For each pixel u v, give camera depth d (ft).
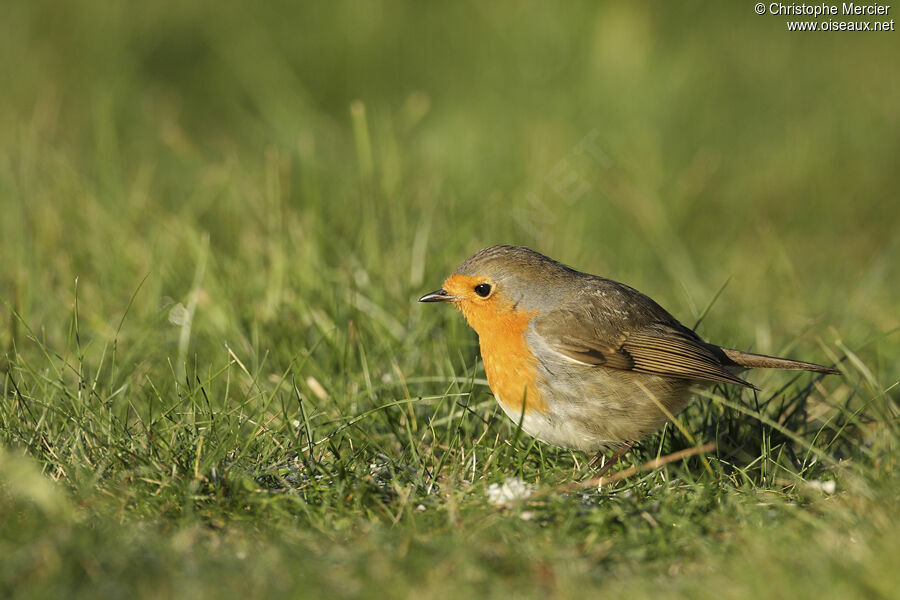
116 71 61.16
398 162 43.65
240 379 30.17
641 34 60.39
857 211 52.37
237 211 41.83
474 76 61.05
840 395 32.42
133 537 20.74
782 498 24.18
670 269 42.98
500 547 21.20
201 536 21.54
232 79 62.28
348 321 32.17
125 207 40.86
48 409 25.85
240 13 65.67
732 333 36.32
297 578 19.17
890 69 61.36
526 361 27.68
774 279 44.68
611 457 28.71
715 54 61.31
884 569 18.63
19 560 19.04
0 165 44.47
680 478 25.72
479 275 28.32
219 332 32.63
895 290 43.24
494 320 28.19
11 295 34.88
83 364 30.32
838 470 25.26
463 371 31.32
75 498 22.41
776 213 51.88
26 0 64.13
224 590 18.63
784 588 18.38
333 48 62.75
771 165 53.52
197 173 49.62
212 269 34.63
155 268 34.99
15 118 52.54
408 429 26.23
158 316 31.78
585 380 27.53
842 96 58.90
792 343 33.37
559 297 28.14
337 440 27.09
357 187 43.11
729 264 46.96
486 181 47.83
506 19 62.80
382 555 20.36
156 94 61.05
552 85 58.08
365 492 23.56
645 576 20.16
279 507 22.63
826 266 47.26
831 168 53.67
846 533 21.54
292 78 61.52
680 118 55.47
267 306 33.58
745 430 28.78
